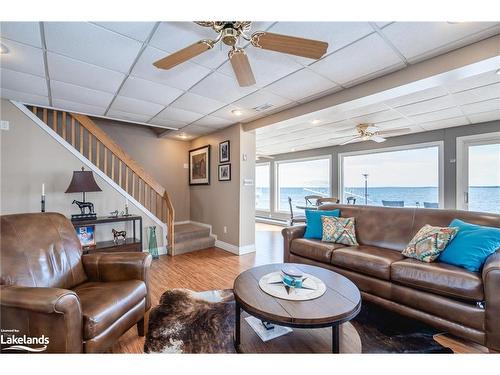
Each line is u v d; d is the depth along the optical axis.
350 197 6.05
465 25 1.71
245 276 1.94
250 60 2.16
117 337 1.52
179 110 3.53
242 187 4.25
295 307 1.44
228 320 2.06
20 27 1.69
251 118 3.94
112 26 1.71
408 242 2.56
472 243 1.93
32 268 1.64
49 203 3.39
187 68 2.30
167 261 3.80
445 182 4.56
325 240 2.98
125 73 2.40
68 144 3.54
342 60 2.17
